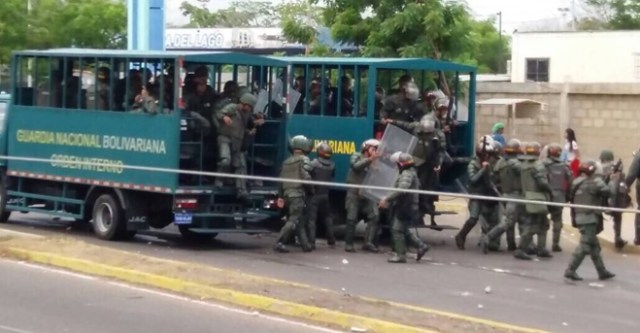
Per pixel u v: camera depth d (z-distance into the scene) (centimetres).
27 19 5131
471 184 2197
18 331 1348
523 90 3684
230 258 2016
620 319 1508
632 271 2008
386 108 2266
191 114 2102
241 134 2117
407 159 2002
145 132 2134
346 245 2155
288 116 2239
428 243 2314
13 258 1898
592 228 1839
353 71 2316
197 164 2130
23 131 2406
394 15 3209
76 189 2323
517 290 1744
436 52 3172
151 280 1678
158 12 3119
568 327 1431
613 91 3475
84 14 5350
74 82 2302
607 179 2289
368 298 1555
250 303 1518
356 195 2139
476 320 1400
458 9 3212
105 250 1925
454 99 2423
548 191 2100
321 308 1441
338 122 2325
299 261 2002
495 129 2406
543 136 3616
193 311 1492
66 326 1381
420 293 1680
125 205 2191
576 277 1853
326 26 3466
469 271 1938
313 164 2136
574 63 5609
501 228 2161
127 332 1354
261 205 2206
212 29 5300
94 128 2238
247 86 2244
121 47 5447
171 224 2480
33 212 2477
